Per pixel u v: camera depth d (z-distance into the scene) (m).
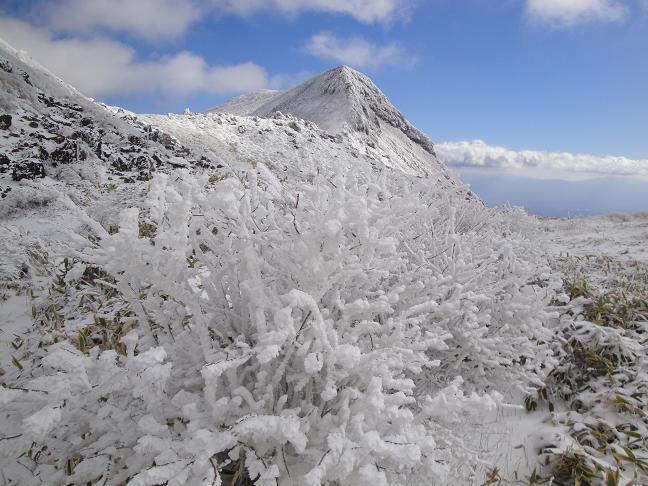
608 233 10.69
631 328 3.63
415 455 1.28
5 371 2.84
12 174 10.11
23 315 3.70
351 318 2.00
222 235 1.93
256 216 1.95
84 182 11.05
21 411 1.39
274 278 1.84
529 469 2.28
